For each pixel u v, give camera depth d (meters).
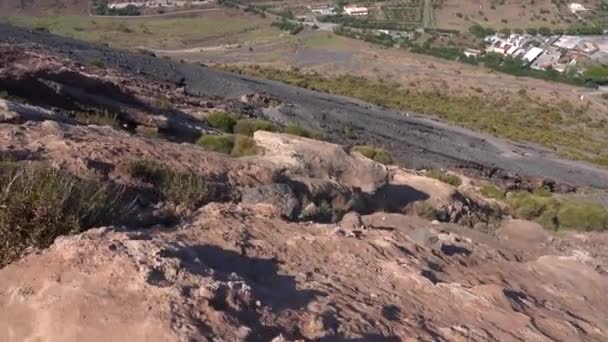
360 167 15.23
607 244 17.30
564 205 19.97
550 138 44.38
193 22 111.88
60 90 17.31
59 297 4.27
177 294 4.44
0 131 9.91
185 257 5.31
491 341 6.18
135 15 114.12
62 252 4.82
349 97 47.12
